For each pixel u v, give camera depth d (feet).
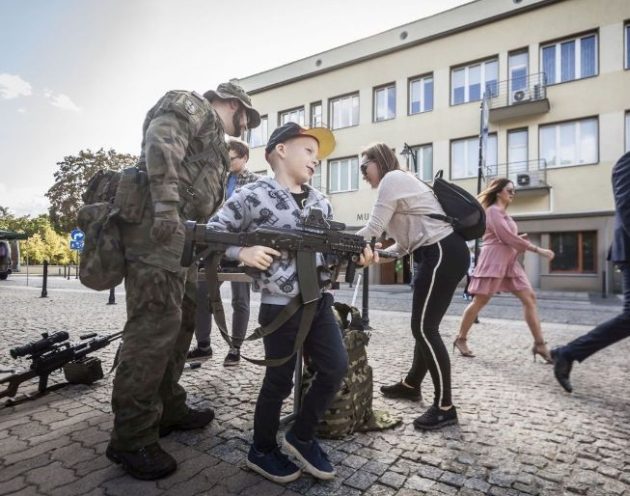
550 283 54.80
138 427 6.07
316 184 73.92
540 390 10.41
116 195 6.27
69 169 107.04
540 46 56.29
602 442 7.38
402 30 65.16
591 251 53.42
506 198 14.25
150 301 6.17
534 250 13.35
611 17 52.19
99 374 10.47
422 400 9.62
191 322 7.75
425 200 8.39
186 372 11.71
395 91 67.00
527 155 56.95
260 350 14.76
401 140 65.92
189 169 6.78
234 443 7.20
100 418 8.25
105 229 6.23
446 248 8.14
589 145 53.72
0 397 8.78
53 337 9.74
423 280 8.25
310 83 75.15
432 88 64.08
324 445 7.14
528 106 54.75
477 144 60.34
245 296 12.43
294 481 6.01
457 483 5.99
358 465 6.48
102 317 22.72
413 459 6.69
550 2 55.06
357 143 69.87
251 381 10.85
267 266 5.37
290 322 5.95
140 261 6.20
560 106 54.90
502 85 58.39
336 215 71.72
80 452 6.81
